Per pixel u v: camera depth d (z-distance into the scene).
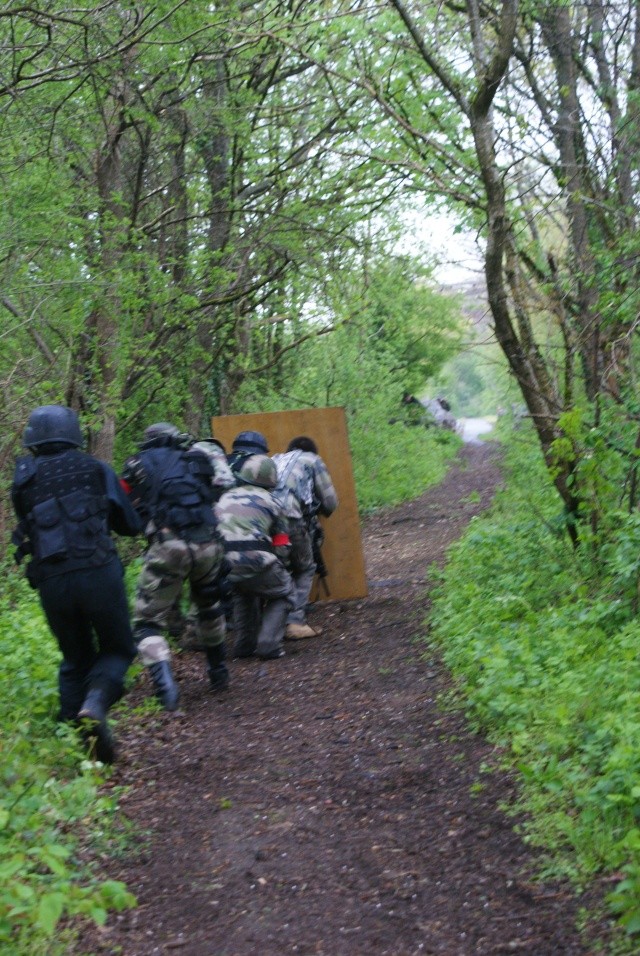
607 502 8.05
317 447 10.84
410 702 6.56
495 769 5.06
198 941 3.70
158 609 6.96
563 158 10.34
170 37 11.62
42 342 10.80
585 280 8.62
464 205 10.70
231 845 4.53
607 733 4.66
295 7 11.48
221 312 15.20
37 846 4.14
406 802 4.84
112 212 12.73
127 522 5.67
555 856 4.04
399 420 25.08
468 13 8.89
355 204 13.88
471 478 28.34
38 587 5.51
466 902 3.81
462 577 9.54
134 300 11.98
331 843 4.46
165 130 14.38
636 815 4.07
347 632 9.24
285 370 20.39
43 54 10.45
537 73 11.44
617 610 6.79
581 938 3.47
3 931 3.37
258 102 14.38
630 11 10.99
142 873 4.27
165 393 14.02
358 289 16.19
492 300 8.73
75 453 5.61
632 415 7.92
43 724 5.79
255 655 8.67
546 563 8.74
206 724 6.54
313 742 5.95
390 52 10.01
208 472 7.14
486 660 5.81
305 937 3.68
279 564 8.44
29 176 10.30
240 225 15.13
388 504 22.02
